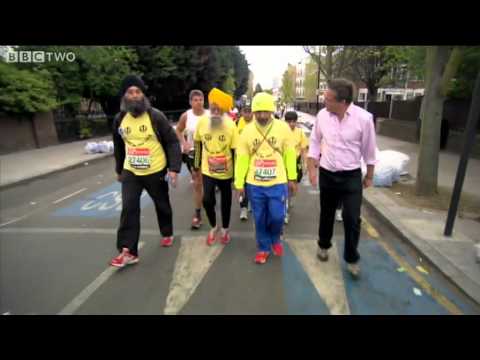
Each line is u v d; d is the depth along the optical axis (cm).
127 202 368
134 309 298
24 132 1351
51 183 825
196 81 3353
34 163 1055
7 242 451
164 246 429
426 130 598
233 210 588
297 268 371
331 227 372
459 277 338
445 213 523
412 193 639
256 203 366
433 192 616
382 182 692
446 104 1254
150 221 528
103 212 583
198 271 364
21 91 1264
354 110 317
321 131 338
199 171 460
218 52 3988
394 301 308
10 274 362
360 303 305
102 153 1281
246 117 603
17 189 766
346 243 344
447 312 293
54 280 348
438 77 569
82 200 663
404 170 766
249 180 367
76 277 354
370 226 502
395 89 3356
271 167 356
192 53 3006
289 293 321
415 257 397
